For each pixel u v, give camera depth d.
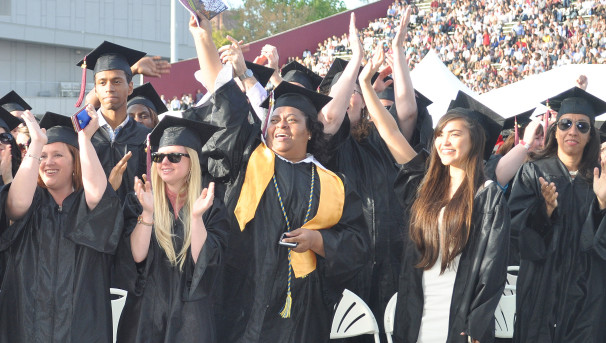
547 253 4.87
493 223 4.20
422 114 5.96
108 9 50.62
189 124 4.29
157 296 4.15
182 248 4.17
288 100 4.68
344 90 5.14
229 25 71.44
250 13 67.94
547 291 4.95
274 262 4.43
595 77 9.88
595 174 4.79
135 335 4.17
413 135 5.86
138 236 4.09
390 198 5.70
